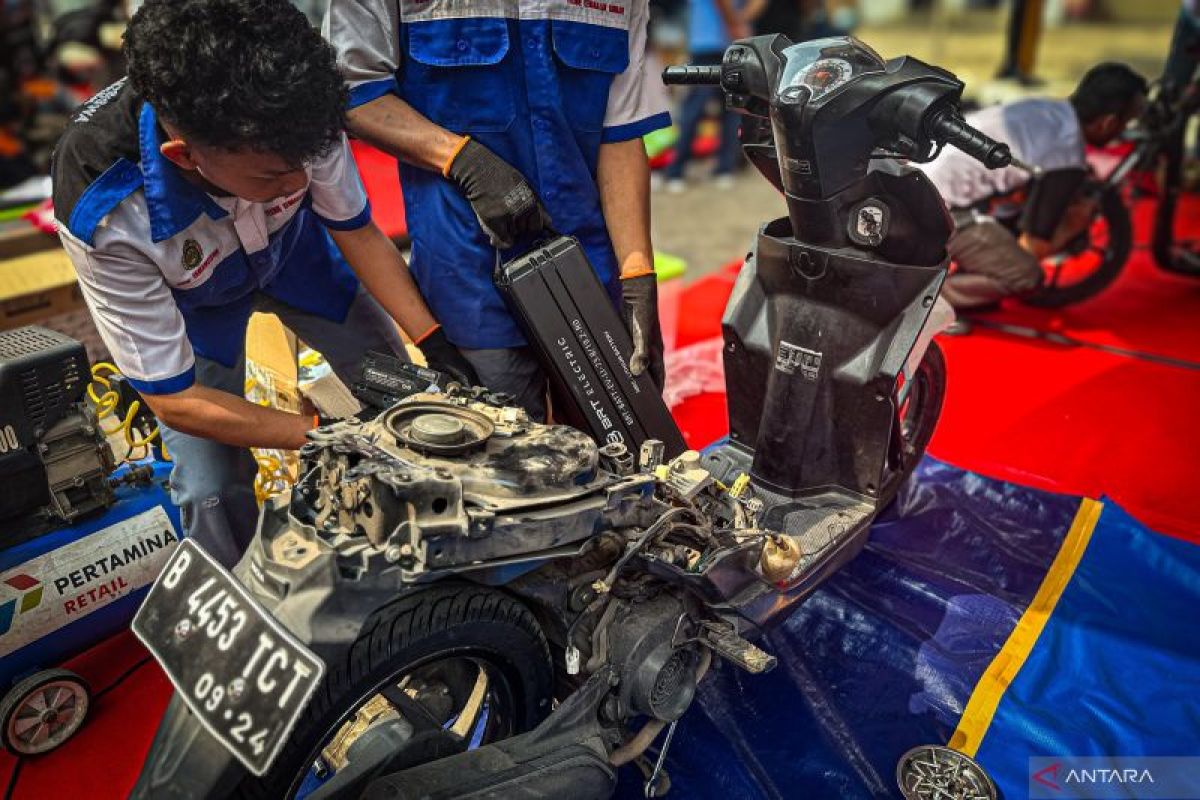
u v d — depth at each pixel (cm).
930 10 1612
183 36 146
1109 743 212
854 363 232
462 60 213
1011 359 409
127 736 223
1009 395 378
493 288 235
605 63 223
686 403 383
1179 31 517
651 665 177
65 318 342
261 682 144
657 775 196
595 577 181
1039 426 354
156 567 243
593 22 219
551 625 184
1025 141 397
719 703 226
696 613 190
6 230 388
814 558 223
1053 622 250
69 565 228
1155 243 483
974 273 425
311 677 139
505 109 221
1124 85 402
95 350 351
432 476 152
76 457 230
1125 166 436
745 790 204
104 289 183
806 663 239
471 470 160
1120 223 437
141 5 153
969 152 195
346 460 158
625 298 238
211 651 152
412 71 220
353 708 154
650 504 182
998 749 212
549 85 219
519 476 161
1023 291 427
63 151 181
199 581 160
